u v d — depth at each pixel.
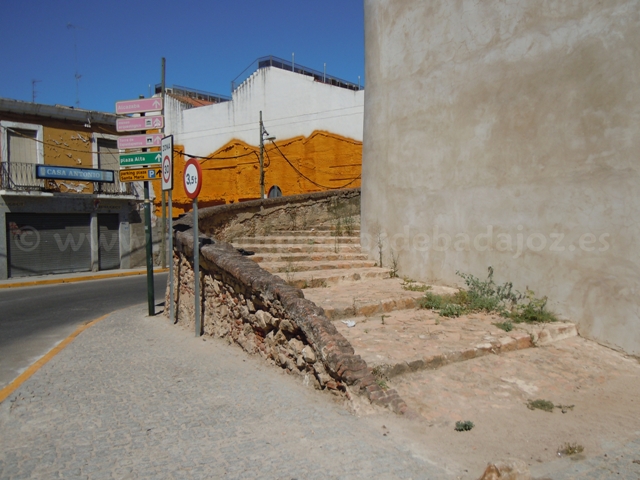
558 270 6.18
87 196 21.89
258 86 28.81
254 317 5.55
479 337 5.50
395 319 6.27
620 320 5.53
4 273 19.44
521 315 6.26
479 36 7.07
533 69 6.39
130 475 3.19
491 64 6.93
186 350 6.24
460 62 7.39
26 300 13.05
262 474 3.16
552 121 6.19
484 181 7.09
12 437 3.82
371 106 9.41
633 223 5.40
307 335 4.54
